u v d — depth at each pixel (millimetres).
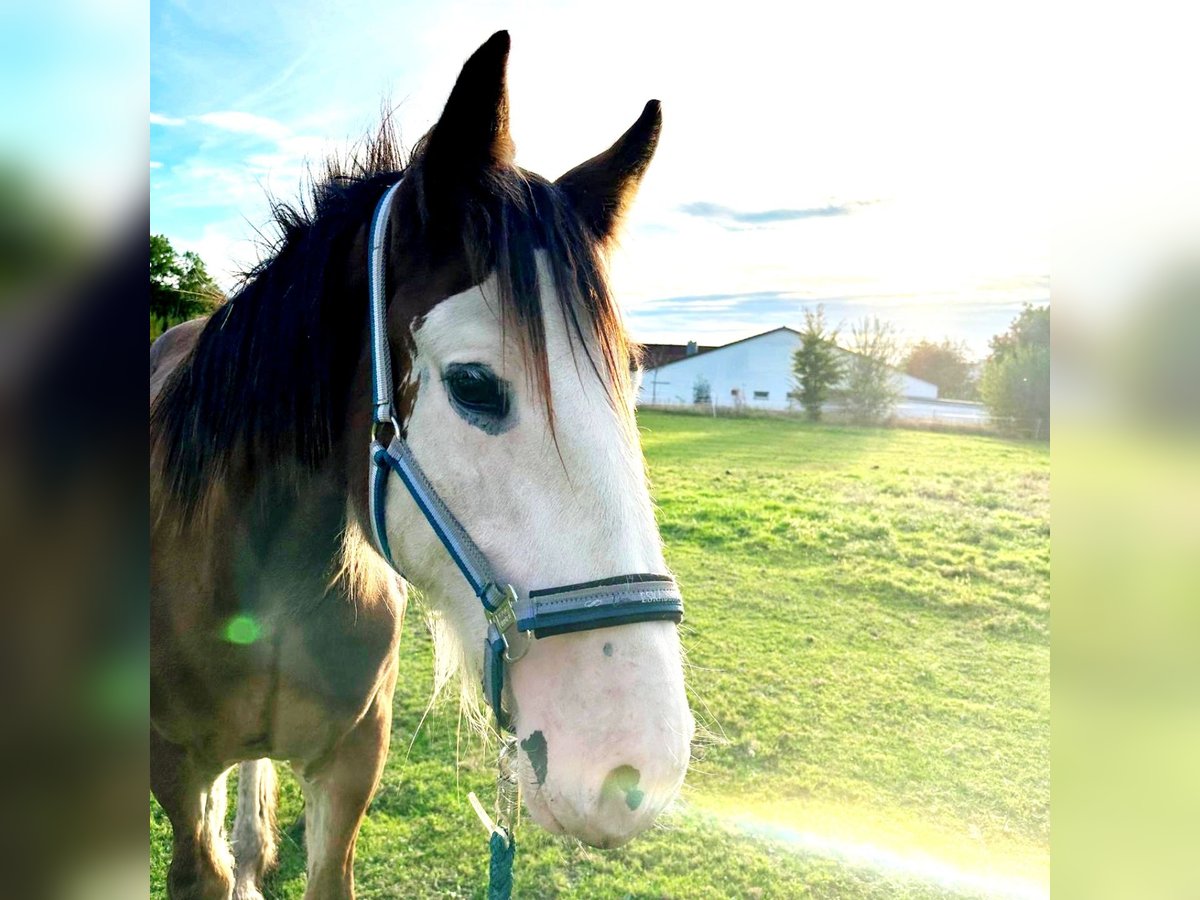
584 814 1059
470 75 1191
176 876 1755
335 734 1690
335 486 1442
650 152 1408
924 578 6020
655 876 2701
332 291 1390
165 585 1575
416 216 1264
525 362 1135
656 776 1033
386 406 1258
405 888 2568
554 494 1127
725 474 9109
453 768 3211
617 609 1080
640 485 1164
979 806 3289
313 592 1544
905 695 4188
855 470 9461
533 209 1198
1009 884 2783
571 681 1094
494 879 1228
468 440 1174
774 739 3697
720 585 5742
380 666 1694
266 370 1429
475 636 1229
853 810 3207
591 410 1135
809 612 5301
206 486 1514
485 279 1179
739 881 2721
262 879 2471
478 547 1162
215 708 1637
